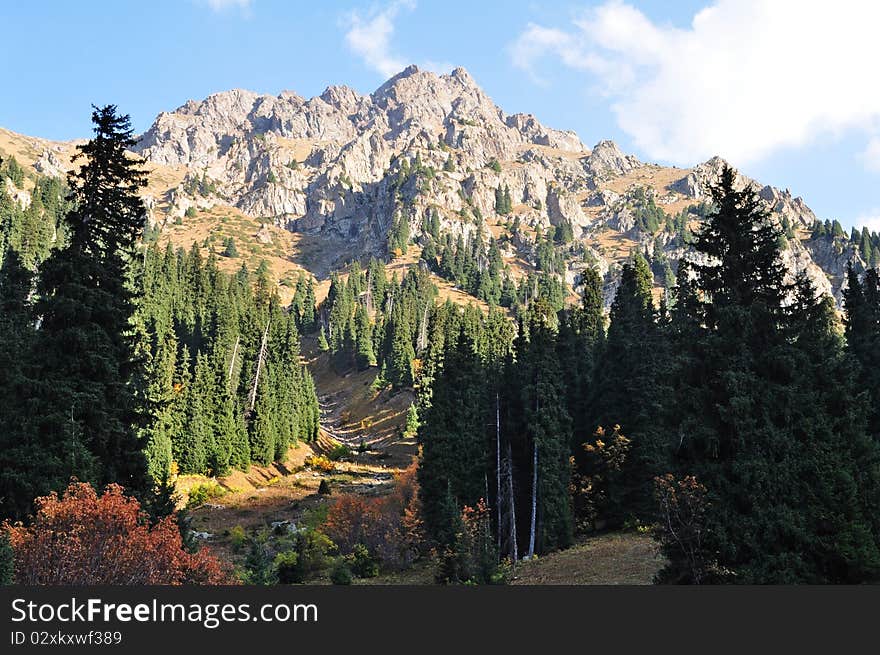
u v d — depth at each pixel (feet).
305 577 142.41
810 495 77.56
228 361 302.66
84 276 92.48
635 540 140.36
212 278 496.23
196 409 247.50
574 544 148.87
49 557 62.54
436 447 159.12
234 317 345.72
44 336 89.04
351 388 477.77
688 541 81.61
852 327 148.36
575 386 181.06
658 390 149.59
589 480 163.43
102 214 94.63
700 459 84.48
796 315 86.99
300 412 338.34
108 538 64.85
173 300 411.54
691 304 89.20
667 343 155.33
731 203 89.61
